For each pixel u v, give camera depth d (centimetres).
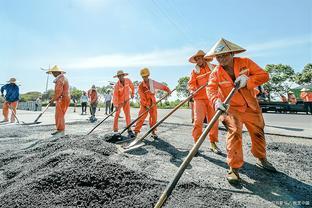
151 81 629
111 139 567
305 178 340
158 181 317
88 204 252
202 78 488
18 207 244
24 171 344
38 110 2583
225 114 322
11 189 285
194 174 351
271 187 308
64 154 364
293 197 281
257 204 262
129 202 255
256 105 351
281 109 1777
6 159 428
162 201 206
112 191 276
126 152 469
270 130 789
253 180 331
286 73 4519
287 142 579
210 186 305
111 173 306
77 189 272
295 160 425
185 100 470
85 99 1731
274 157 446
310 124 998
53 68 679
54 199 255
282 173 360
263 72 339
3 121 1134
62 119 677
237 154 320
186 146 534
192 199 266
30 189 271
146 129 805
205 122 883
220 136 659
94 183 286
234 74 352
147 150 495
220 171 368
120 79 707
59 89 658
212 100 344
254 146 371
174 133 715
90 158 342
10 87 1096
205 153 473
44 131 784
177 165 396
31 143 583
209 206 252
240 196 282
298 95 2206
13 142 599
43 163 348
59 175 293
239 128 326
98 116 1449
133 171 325
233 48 334
